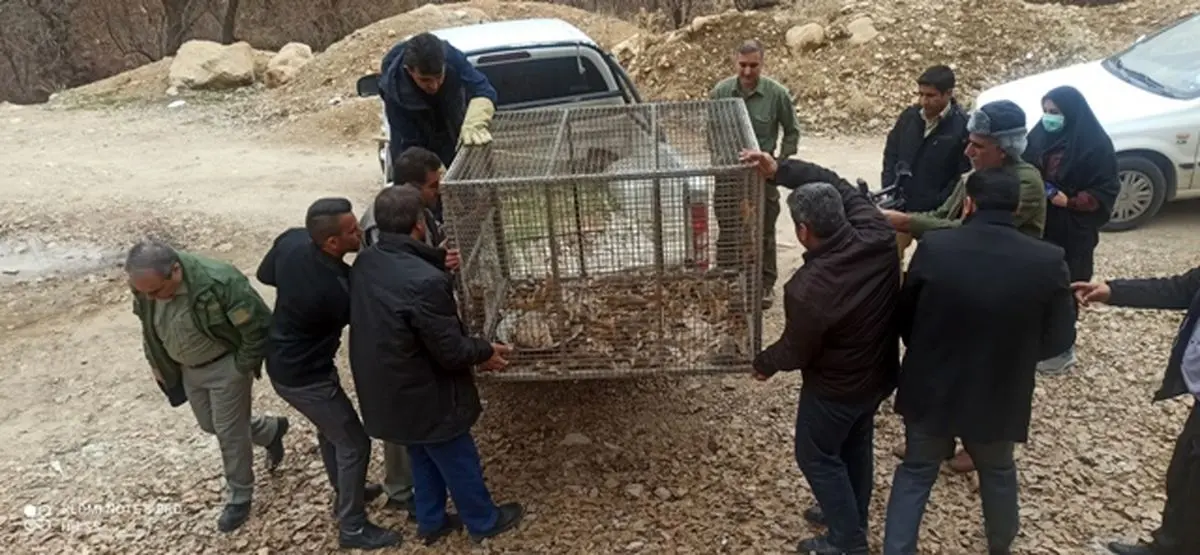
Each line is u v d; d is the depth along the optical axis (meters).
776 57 12.22
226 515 4.45
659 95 12.23
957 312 3.36
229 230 8.79
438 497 4.17
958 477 4.49
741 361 4.10
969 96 11.16
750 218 3.96
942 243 3.44
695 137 4.75
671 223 4.02
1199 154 7.03
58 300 7.40
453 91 4.93
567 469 4.67
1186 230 7.22
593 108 4.97
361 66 14.91
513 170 4.45
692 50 12.55
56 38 29.03
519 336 4.22
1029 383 3.45
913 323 3.51
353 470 4.13
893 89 11.31
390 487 4.44
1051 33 11.75
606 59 6.56
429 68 4.62
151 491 4.81
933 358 3.46
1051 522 4.15
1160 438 4.67
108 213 9.51
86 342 6.57
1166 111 7.00
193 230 8.85
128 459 5.11
